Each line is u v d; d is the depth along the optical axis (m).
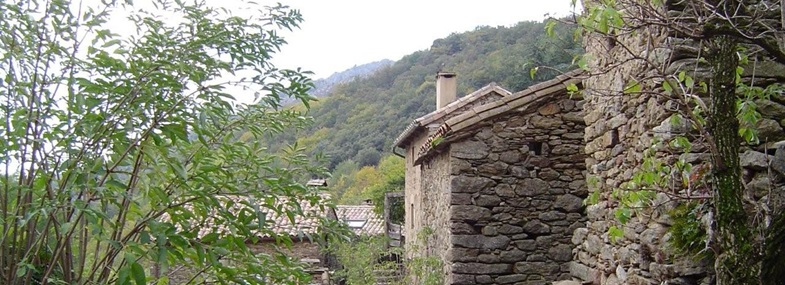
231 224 2.91
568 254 7.21
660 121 4.18
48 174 2.73
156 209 2.94
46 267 3.02
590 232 5.74
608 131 5.21
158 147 2.69
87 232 3.11
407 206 13.83
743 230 2.78
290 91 3.12
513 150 7.33
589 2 3.90
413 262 8.70
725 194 2.83
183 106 2.74
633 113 4.71
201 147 3.07
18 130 2.75
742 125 3.83
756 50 3.68
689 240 3.82
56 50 2.80
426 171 9.58
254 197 3.11
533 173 7.34
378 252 10.80
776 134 3.92
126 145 2.70
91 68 2.88
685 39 3.95
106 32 2.95
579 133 7.38
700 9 3.57
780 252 2.72
